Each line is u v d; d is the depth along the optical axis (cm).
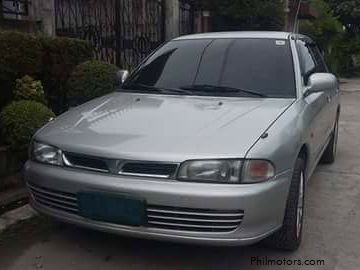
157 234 305
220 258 354
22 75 561
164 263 346
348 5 2664
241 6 1302
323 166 624
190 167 298
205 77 425
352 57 2675
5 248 369
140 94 423
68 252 362
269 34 463
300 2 1869
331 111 544
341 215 448
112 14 891
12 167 486
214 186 296
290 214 347
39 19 695
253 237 303
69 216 330
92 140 325
